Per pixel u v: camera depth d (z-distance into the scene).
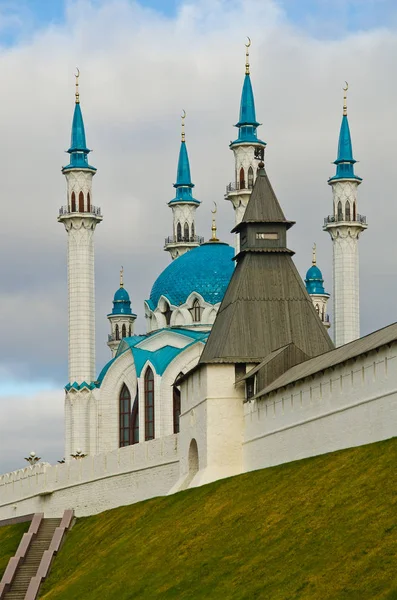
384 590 167.88
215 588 197.25
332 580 177.12
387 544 178.38
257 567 195.50
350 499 197.38
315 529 195.38
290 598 178.25
